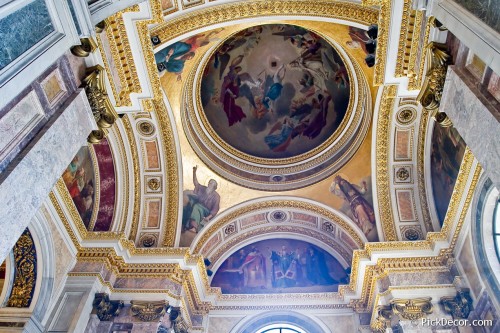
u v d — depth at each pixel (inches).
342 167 621.6
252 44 673.0
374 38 401.7
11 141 195.8
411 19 306.0
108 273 504.7
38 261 435.5
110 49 320.5
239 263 669.9
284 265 665.0
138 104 360.2
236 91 707.4
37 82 216.7
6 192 183.0
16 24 182.1
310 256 671.8
